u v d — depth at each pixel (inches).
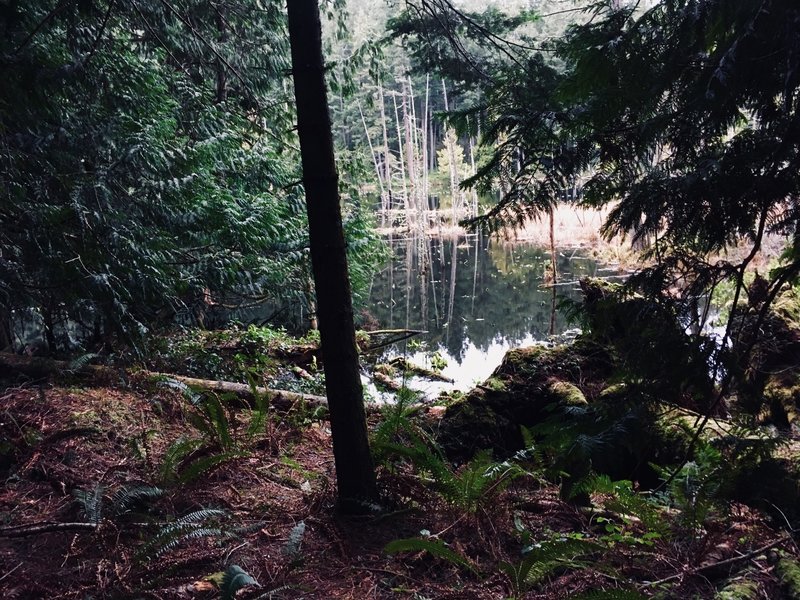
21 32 203.9
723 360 83.5
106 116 267.4
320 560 114.3
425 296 684.7
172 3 299.1
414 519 132.0
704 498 110.5
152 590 96.3
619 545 117.1
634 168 98.5
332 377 129.3
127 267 214.8
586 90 94.4
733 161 78.3
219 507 132.1
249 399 211.0
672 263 88.7
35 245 191.9
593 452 86.7
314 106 122.0
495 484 132.6
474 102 180.7
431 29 182.4
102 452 149.5
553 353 198.1
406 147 1710.1
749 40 74.9
